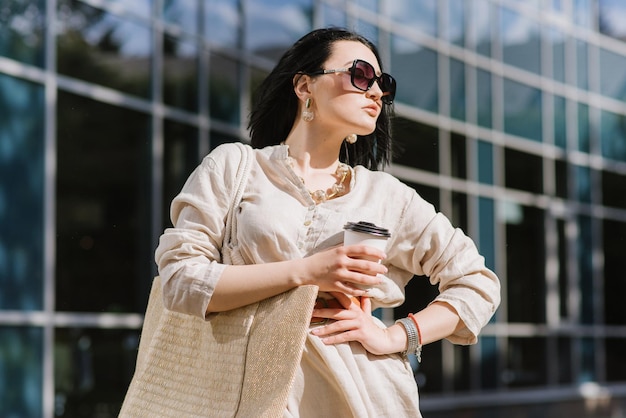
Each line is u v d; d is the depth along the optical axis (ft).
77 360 32.01
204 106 38.52
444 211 53.67
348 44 9.60
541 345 60.23
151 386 9.16
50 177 31.42
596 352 65.16
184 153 37.45
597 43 67.77
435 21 53.93
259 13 41.55
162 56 36.63
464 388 53.57
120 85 34.65
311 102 9.63
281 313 8.52
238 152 9.40
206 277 8.70
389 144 10.60
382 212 9.51
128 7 35.12
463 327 9.45
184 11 37.81
